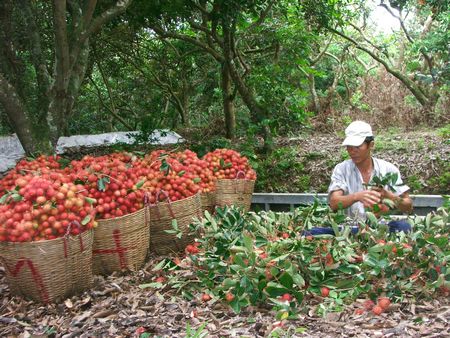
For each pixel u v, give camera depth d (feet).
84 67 22.97
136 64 44.47
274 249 11.36
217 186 17.89
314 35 34.37
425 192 24.86
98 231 12.68
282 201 21.63
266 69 32.01
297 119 34.24
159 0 28.19
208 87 44.45
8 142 33.06
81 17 21.12
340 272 11.19
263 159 29.71
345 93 48.14
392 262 11.12
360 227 12.19
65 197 11.46
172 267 12.72
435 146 27.66
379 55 38.45
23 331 10.64
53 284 11.48
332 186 13.91
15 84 23.24
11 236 11.08
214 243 13.24
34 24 21.30
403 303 10.80
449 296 11.11
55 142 20.93
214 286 11.88
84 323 10.74
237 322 10.33
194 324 10.39
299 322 10.10
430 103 35.68
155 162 15.53
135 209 13.28
